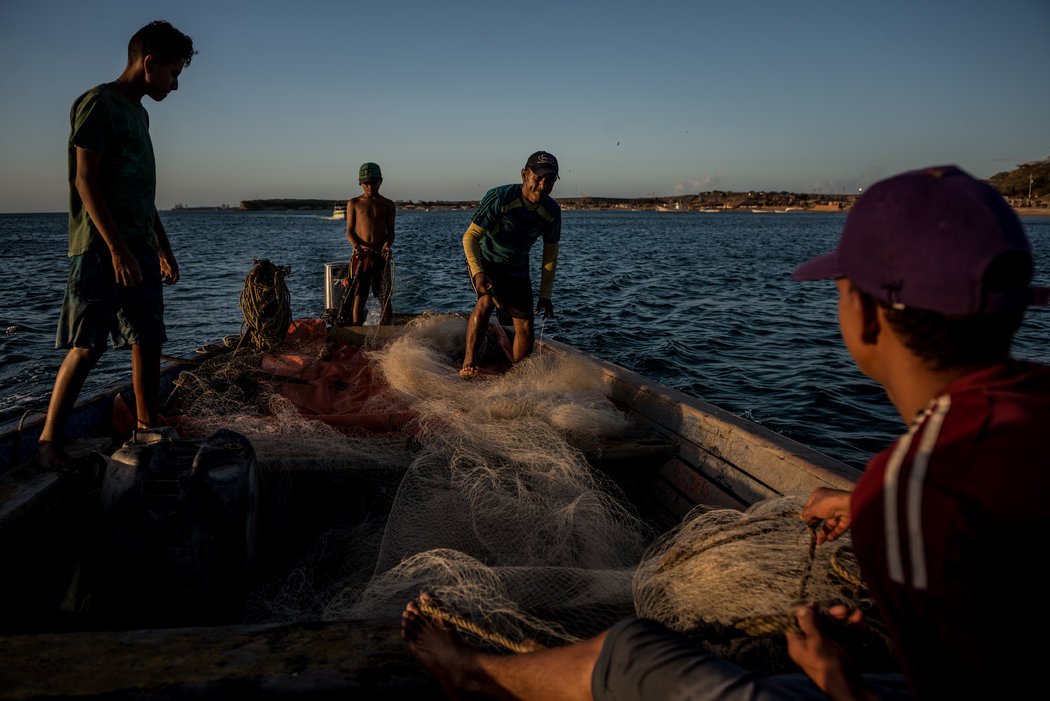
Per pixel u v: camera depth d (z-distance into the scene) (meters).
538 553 3.02
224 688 1.83
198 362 5.40
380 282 8.45
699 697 1.38
